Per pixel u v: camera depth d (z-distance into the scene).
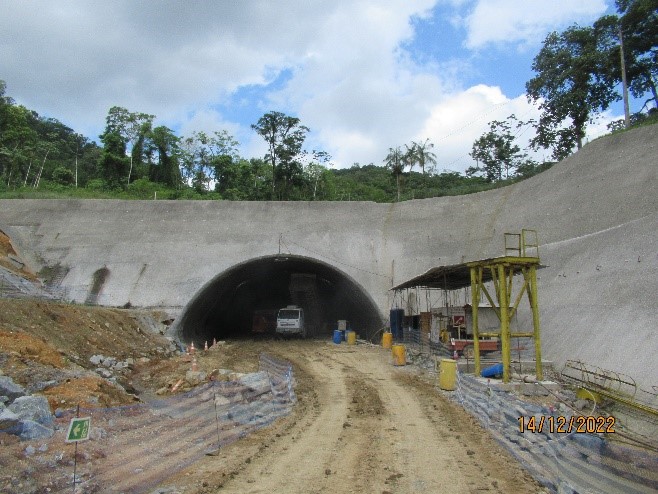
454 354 20.12
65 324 18.61
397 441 9.59
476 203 39.62
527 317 23.41
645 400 12.75
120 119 71.44
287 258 33.97
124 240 37.03
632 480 7.21
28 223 37.84
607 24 45.41
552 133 51.91
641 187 27.97
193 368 17.77
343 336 36.47
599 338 17.25
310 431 10.40
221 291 36.31
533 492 6.83
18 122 66.19
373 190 83.44
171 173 72.69
